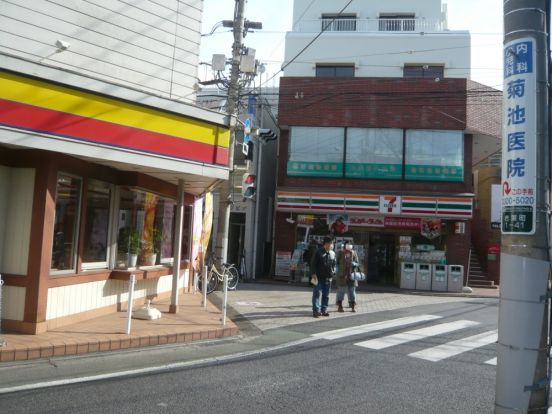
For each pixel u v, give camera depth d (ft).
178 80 33.27
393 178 69.56
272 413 16.93
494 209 75.51
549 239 10.80
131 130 26.99
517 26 11.19
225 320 32.14
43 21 27.12
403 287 66.18
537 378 10.53
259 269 78.02
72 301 28.27
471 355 26.53
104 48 29.63
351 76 76.43
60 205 27.37
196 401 17.84
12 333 24.75
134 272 33.22
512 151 11.02
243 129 43.73
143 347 25.89
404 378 21.81
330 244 39.58
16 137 22.56
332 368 23.21
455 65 77.05
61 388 18.65
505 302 10.90
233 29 46.57
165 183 38.65
